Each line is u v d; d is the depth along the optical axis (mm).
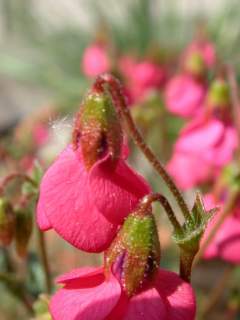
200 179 181
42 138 259
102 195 101
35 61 467
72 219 100
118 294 99
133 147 246
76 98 414
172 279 104
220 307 210
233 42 440
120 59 345
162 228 234
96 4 497
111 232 101
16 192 179
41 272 177
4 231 143
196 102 235
